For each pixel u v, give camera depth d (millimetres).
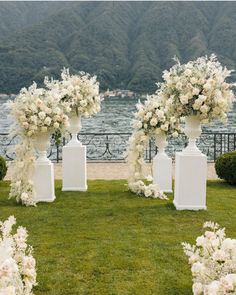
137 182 7586
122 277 4062
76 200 7215
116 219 6059
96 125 23594
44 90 6965
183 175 6539
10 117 6750
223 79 6113
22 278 2859
